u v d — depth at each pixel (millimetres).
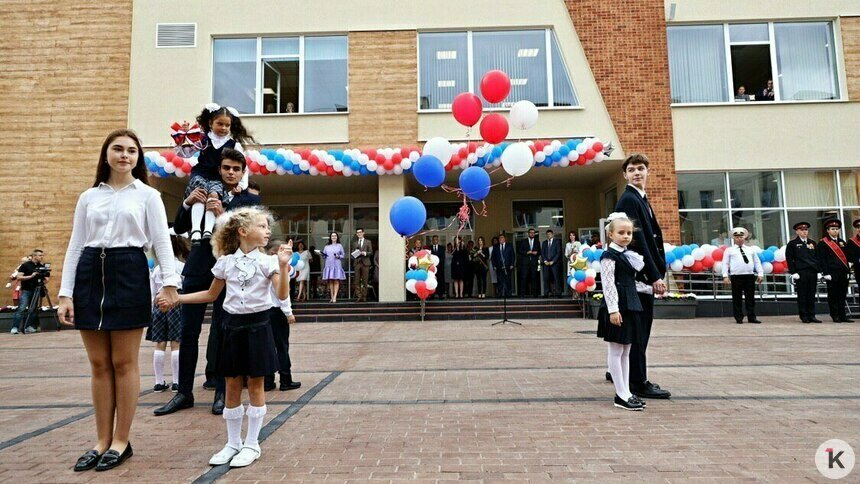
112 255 3420
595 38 14438
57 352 8820
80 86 14383
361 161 13344
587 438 3664
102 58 14453
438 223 18047
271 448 3564
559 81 14539
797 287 11086
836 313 11078
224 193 4855
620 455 3316
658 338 8742
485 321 12578
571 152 12789
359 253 14773
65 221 13992
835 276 10969
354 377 5945
